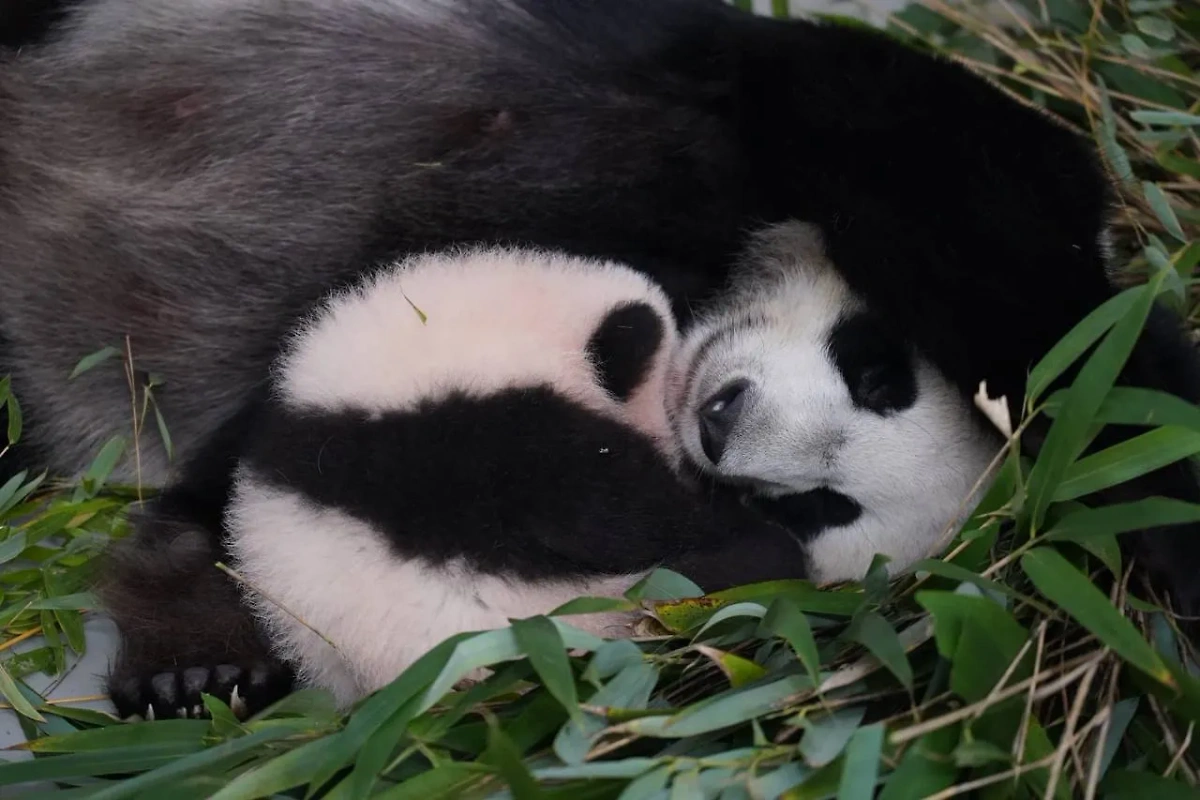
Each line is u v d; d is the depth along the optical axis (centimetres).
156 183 513
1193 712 366
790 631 366
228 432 493
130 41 530
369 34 517
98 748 416
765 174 504
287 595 428
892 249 486
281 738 401
